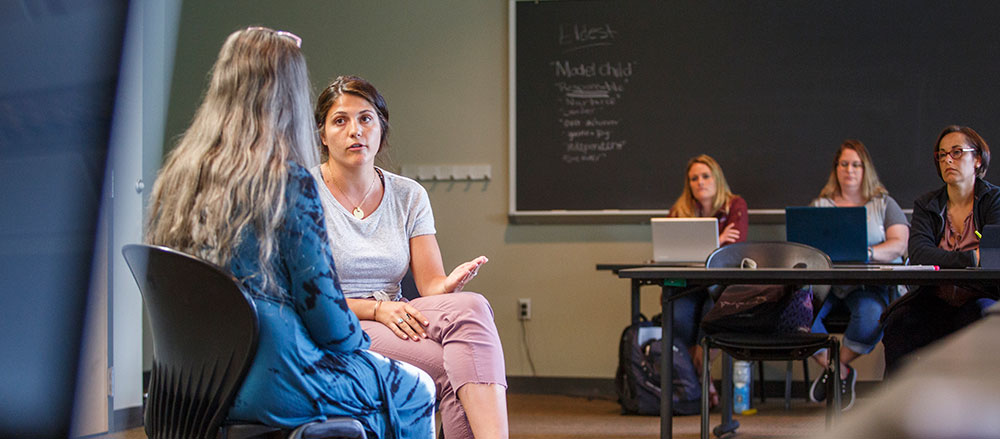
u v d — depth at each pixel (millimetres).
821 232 3305
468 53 4754
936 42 4352
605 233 4633
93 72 3416
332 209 1871
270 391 1292
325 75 4840
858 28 4418
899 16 4387
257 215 1280
